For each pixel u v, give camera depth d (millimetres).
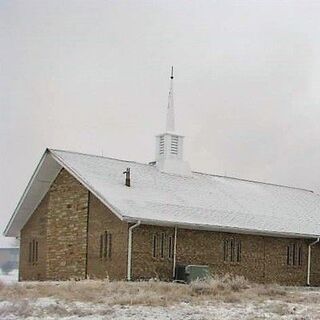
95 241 35875
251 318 18953
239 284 29969
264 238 39969
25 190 40375
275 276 40250
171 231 35219
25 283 30344
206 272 34594
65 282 31344
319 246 43188
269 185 49156
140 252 33812
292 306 23203
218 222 36688
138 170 40281
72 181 38312
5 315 18359
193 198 39094
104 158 40000
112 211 33625
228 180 46094
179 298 24094
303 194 50375
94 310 20016
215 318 18844
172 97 43625
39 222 41344
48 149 38188
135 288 27062
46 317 18281
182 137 43094
